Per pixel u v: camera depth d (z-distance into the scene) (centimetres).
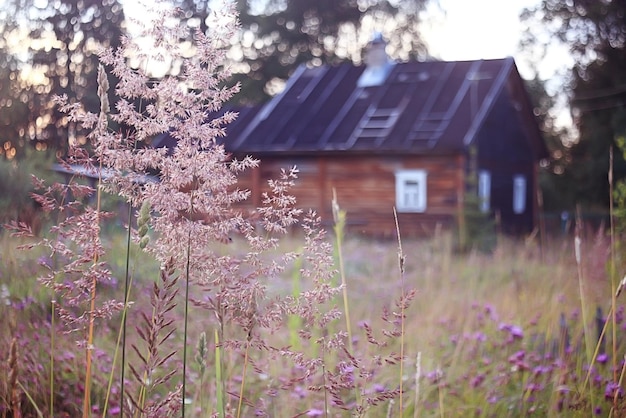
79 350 305
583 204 2952
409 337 412
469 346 396
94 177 195
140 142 182
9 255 367
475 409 304
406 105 1917
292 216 183
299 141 1897
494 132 1988
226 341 186
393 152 1778
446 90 1928
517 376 344
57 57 948
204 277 178
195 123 176
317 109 2011
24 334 316
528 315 482
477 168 1830
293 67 3688
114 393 283
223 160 179
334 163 1864
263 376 290
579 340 362
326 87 2102
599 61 2956
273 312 186
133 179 179
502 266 811
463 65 2008
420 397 317
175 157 176
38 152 718
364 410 205
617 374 307
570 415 287
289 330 335
